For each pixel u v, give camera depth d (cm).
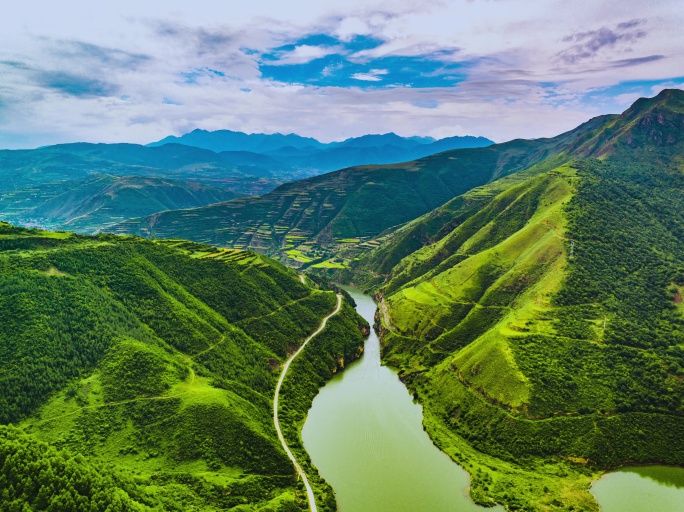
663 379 17400
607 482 14525
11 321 15838
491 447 16462
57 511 9244
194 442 14338
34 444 10631
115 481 11150
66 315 16962
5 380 14325
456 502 13762
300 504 13175
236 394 17400
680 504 13612
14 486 9450
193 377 17212
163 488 12494
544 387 17525
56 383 15088
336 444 16688
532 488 14262
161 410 15112
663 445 15600
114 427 14438
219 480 13288
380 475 14988
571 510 13250
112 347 16738
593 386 17462
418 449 16538
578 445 15762
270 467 14300
